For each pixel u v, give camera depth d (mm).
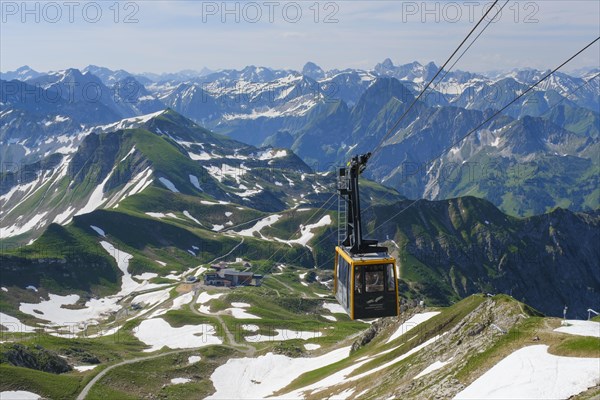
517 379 58562
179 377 164125
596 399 48188
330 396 111938
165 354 181500
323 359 169000
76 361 168750
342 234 47438
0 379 134000
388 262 43406
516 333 72125
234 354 186625
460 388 64688
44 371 151750
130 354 183125
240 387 160500
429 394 68688
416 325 138375
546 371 57469
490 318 89500
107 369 158750
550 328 71125
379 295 43375
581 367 55938
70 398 135625
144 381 156500
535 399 52500
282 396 132250
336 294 48906
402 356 115250
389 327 154875
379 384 97688
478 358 70438
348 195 45906
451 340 92000
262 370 169375
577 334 66125
